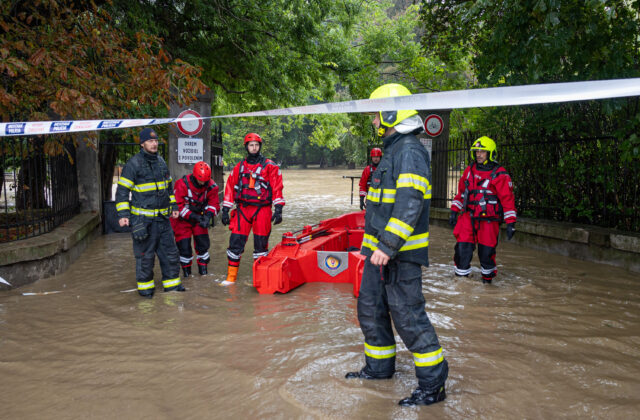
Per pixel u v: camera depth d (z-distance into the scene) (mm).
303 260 5980
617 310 4750
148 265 5340
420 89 16891
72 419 2705
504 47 8047
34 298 5270
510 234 5727
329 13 13578
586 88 1978
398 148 2891
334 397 2863
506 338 3938
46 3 6004
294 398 2857
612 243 6828
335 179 38469
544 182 9219
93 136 6547
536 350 3652
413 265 2836
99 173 10266
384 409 2717
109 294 5465
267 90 13117
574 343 3822
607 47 6645
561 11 6410
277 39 12750
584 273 6430
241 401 2863
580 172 8148
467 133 11844
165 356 3596
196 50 12438
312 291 5586
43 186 7562
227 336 4008
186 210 6211
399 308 2809
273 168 5988
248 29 12203
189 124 10938
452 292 5465
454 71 15969
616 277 6191
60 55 5602
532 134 9438
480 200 5832
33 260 6043
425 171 2770
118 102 6574
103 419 2701
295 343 3814
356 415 2648
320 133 18844
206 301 5148
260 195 5941
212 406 2816
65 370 3371
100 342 3906
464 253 6055
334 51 14641
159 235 5422
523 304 4969
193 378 3207
